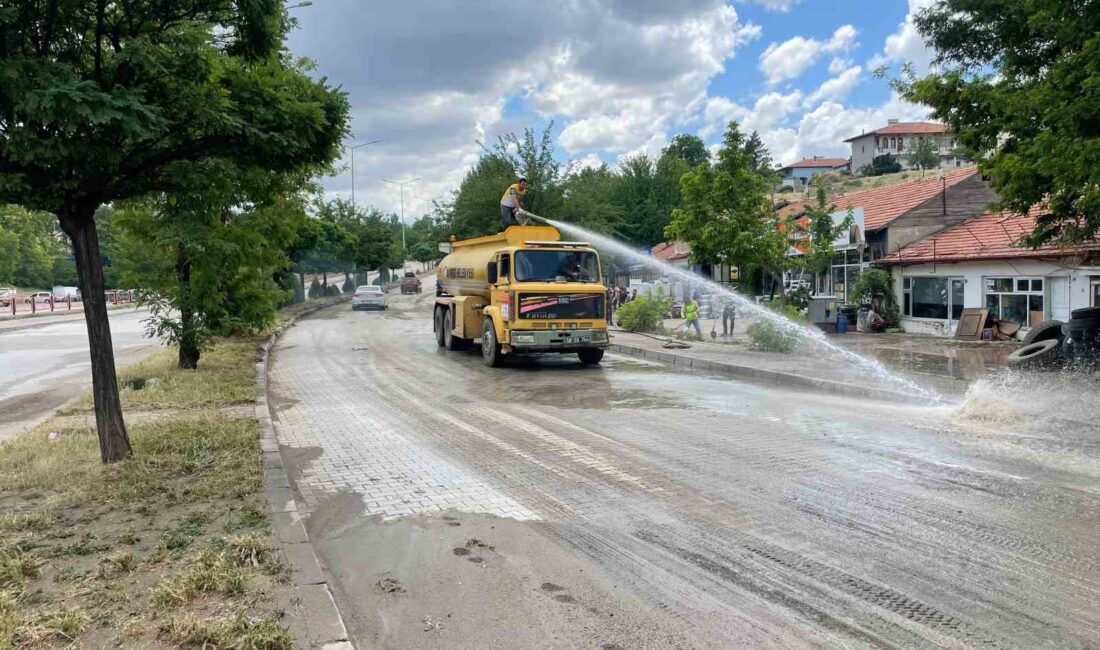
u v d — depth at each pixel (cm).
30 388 1430
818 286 2903
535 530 589
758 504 645
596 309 1639
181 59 637
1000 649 394
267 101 709
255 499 636
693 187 2064
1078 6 1022
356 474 767
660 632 420
